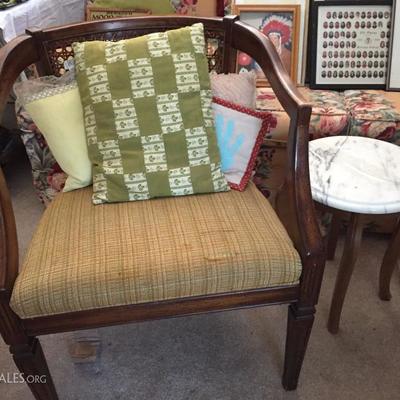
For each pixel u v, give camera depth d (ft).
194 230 3.23
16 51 3.58
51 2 5.65
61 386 3.92
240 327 4.39
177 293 3.02
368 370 3.96
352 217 3.75
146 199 3.62
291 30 5.38
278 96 3.28
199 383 3.90
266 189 5.23
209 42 4.29
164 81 3.58
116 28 4.03
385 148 4.22
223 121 3.79
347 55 5.41
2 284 2.89
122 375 3.99
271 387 3.84
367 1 5.23
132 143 3.60
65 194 3.79
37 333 3.10
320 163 4.00
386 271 4.40
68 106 3.69
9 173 6.89
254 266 3.01
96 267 2.97
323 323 4.38
